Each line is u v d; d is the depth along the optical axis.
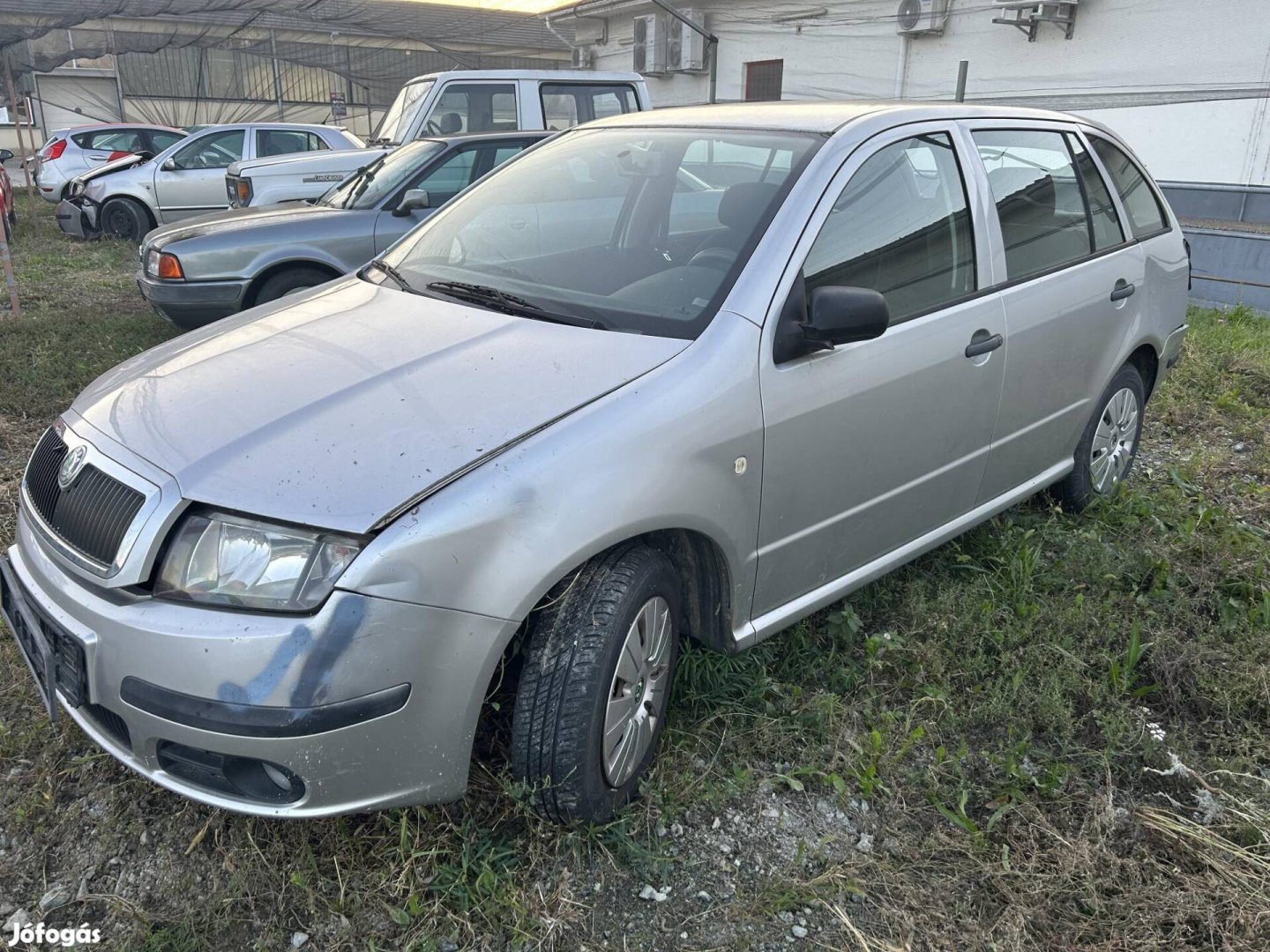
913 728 2.93
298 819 2.28
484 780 2.53
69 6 17.02
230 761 2.03
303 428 2.22
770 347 2.61
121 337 6.81
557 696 2.25
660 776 2.63
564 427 2.24
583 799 2.34
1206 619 3.51
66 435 2.48
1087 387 3.94
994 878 2.40
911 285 3.05
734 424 2.49
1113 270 3.96
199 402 2.39
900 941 2.24
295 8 16.61
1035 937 2.27
